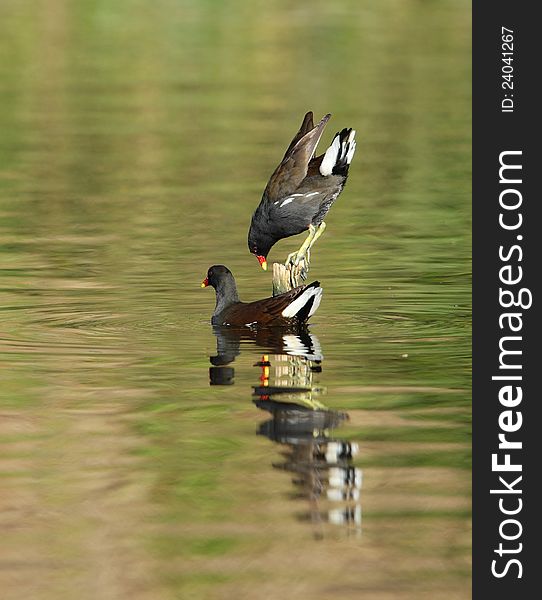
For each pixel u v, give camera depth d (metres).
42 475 9.88
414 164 27.95
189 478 9.80
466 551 8.59
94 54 44.09
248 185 25.80
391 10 54.31
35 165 27.77
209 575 8.20
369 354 13.54
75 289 16.86
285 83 38.72
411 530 8.91
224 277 15.32
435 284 17.17
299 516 9.12
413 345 13.90
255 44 46.22
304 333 14.51
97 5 54.16
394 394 12.00
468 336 14.28
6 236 20.86
